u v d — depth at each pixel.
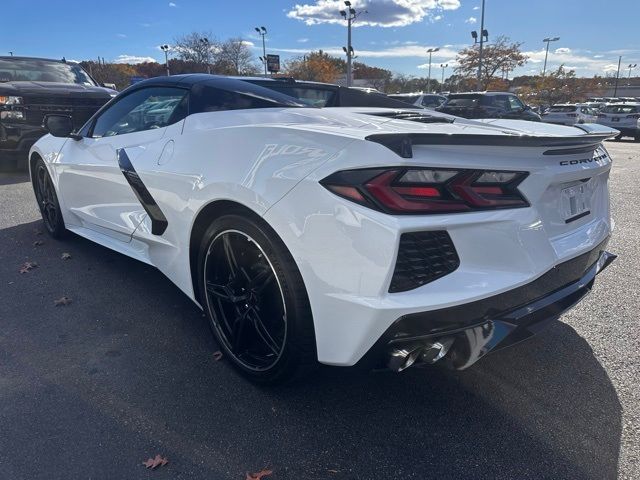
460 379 2.38
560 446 1.94
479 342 1.80
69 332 2.75
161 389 2.25
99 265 3.78
